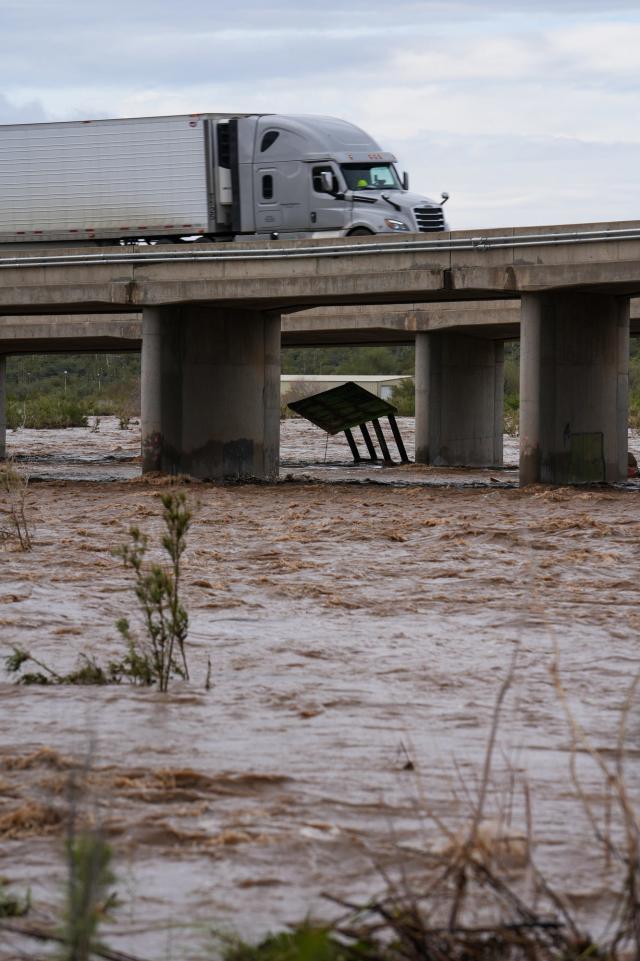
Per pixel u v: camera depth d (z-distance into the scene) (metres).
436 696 15.46
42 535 32.97
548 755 12.70
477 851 9.16
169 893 9.09
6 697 15.33
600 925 8.30
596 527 33.81
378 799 11.25
